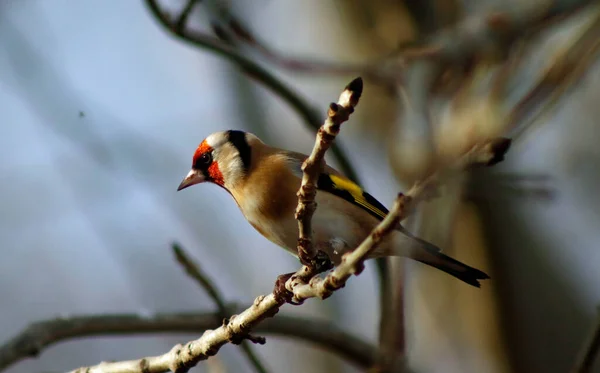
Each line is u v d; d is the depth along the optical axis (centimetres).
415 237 768
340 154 1033
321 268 620
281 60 1109
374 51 1350
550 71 987
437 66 1112
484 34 1122
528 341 1200
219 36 1102
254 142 850
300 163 822
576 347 1188
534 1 1162
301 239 611
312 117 1045
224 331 668
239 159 839
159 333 881
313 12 1400
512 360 1197
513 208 1259
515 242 1240
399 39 1335
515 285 1217
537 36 1170
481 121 1014
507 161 1230
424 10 1324
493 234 1223
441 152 1002
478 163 516
